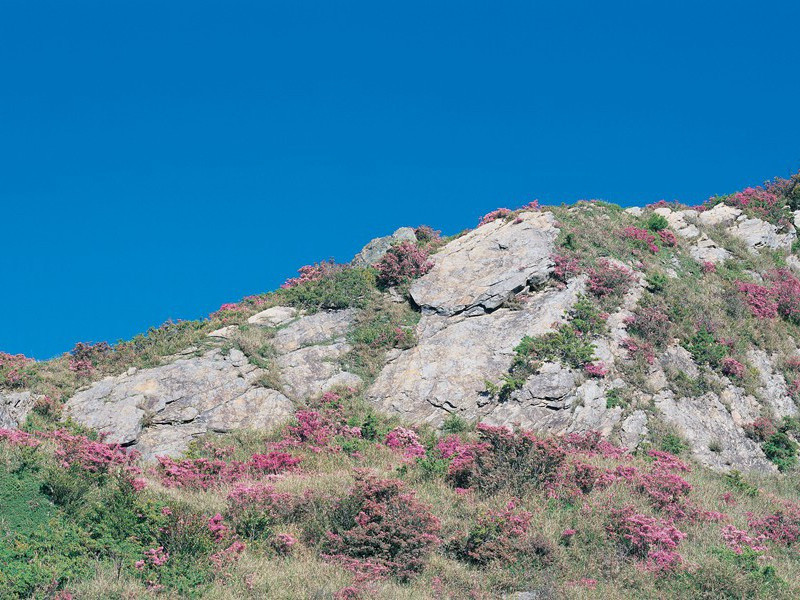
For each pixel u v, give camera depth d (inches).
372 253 1723.7
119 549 641.0
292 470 991.6
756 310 1481.3
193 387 1221.7
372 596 632.4
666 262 1567.4
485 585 673.6
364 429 1154.7
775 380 1332.4
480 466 890.1
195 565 634.8
